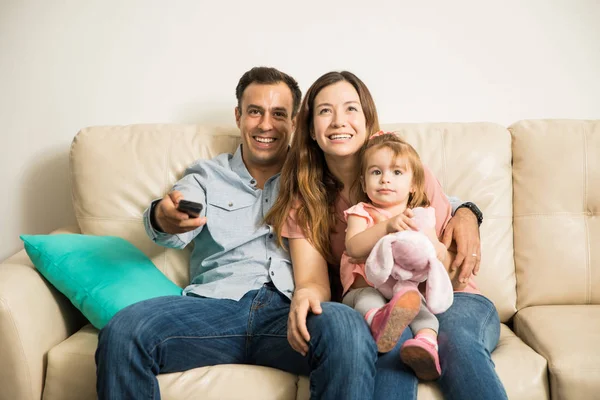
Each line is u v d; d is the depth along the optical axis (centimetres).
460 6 203
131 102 211
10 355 131
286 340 134
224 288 149
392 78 206
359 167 154
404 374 118
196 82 209
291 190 157
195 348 131
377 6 204
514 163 178
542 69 203
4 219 215
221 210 162
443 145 176
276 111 164
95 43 209
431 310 121
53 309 147
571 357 127
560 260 167
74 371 134
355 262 139
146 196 177
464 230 140
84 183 178
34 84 211
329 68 206
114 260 153
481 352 120
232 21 207
